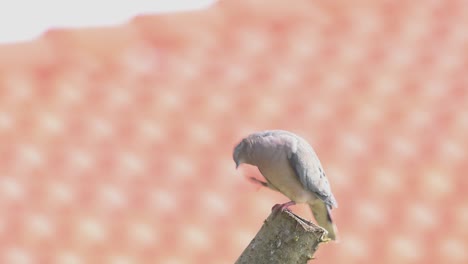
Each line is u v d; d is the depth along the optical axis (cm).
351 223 1286
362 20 1655
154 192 1334
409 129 1451
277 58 1562
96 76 1509
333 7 1673
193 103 1480
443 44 1614
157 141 1418
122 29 1581
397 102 1500
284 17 1634
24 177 1345
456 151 1418
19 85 1481
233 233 1265
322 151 1390
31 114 1445
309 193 723
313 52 1584
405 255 1251
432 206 1329
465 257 1264
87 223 1280
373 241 1262
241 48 1574
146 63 1538
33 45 1548
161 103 1479
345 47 1599
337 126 1438
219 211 1302
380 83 1532
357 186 1341
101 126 1438
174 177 1357
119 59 1534
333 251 1240
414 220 1305
